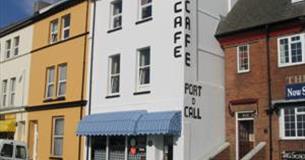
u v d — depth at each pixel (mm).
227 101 24391
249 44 23891
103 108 25656
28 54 32625
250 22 23891
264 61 23141
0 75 35625
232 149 23750
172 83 22422
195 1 23562
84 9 28203
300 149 21250
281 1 23781
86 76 27156
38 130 29969
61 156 27703
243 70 24000
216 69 24375
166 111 22281
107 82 25812
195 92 22609
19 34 34219
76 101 27219
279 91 22375
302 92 21484
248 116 23438
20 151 22594
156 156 22328
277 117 22297
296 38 22156
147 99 23422
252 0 25516
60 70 29438
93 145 25672
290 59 22266
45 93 30031
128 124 22812
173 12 23016
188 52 22547
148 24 24125
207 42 24078
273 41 22969
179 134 21656
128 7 25469
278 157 21922
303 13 21828
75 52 28203
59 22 30062
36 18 32156
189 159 21688
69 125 27438
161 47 23250
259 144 22359
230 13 25625
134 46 24625
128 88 24500
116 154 24312
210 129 23219
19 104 32562
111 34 26141
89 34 27531
